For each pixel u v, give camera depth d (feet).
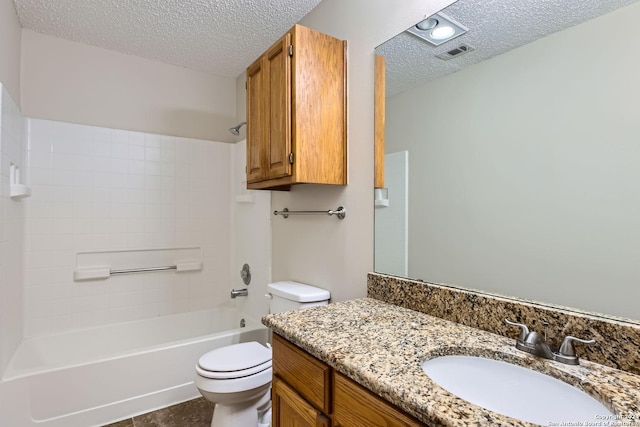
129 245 8.56
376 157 4.98
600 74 2.82
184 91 9.54
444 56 4.11
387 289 4.71
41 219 7.44
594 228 2.85
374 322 3.78
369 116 5.09
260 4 6.40
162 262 9.05
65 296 7.72
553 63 3.12
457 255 3.94
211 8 6.57
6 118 5.55
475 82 3.77
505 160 3.49
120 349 8.15
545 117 3.17
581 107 2.93
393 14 4.75
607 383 2.37
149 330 8.59
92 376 5.99
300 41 4.95
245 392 5.15
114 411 6.15
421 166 4.37
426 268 4.29
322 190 6.05
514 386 2.79
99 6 6.53
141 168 8.76
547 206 3.15
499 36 3.56
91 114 8.18
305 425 3.34
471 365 3.01
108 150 8.30
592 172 2.86
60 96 7.79
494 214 3.59
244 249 9.25
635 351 2.54
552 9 3.15
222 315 9.56
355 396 2.76
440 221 4.14
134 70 8.76
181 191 9.37
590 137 2.87
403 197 4.60
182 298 9.33
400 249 4.63
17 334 6.72
